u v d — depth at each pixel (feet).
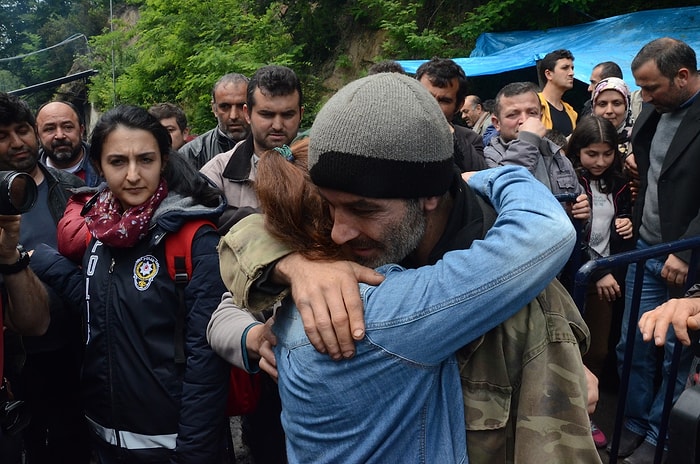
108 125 5.87
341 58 40.06
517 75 29.81
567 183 9.12
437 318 2.99
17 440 5.89
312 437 3.35
